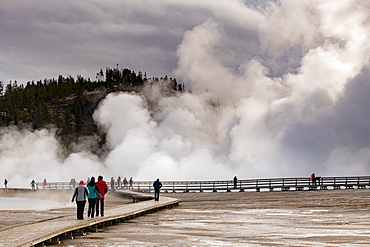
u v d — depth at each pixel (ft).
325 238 71.41
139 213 112.16
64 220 84.74
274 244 66.69
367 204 126.11
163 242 69.87
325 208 120.88
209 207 137.18
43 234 65.36
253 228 85.71
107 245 67.62
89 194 88.48
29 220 110.73
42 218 116.16
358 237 71.92
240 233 79.15
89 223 80.43
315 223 91.20
